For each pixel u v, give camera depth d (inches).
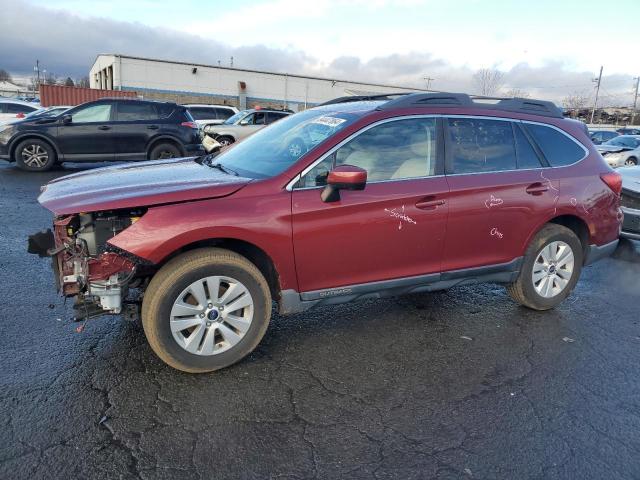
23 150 458.9
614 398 128.3
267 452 103.0
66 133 462.0
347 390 126.5
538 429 114.1
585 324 173.5
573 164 177.9
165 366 133.0
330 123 149.9
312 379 130.9
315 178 136.2
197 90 1668.3
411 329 162.7
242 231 125.4
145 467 97.2
